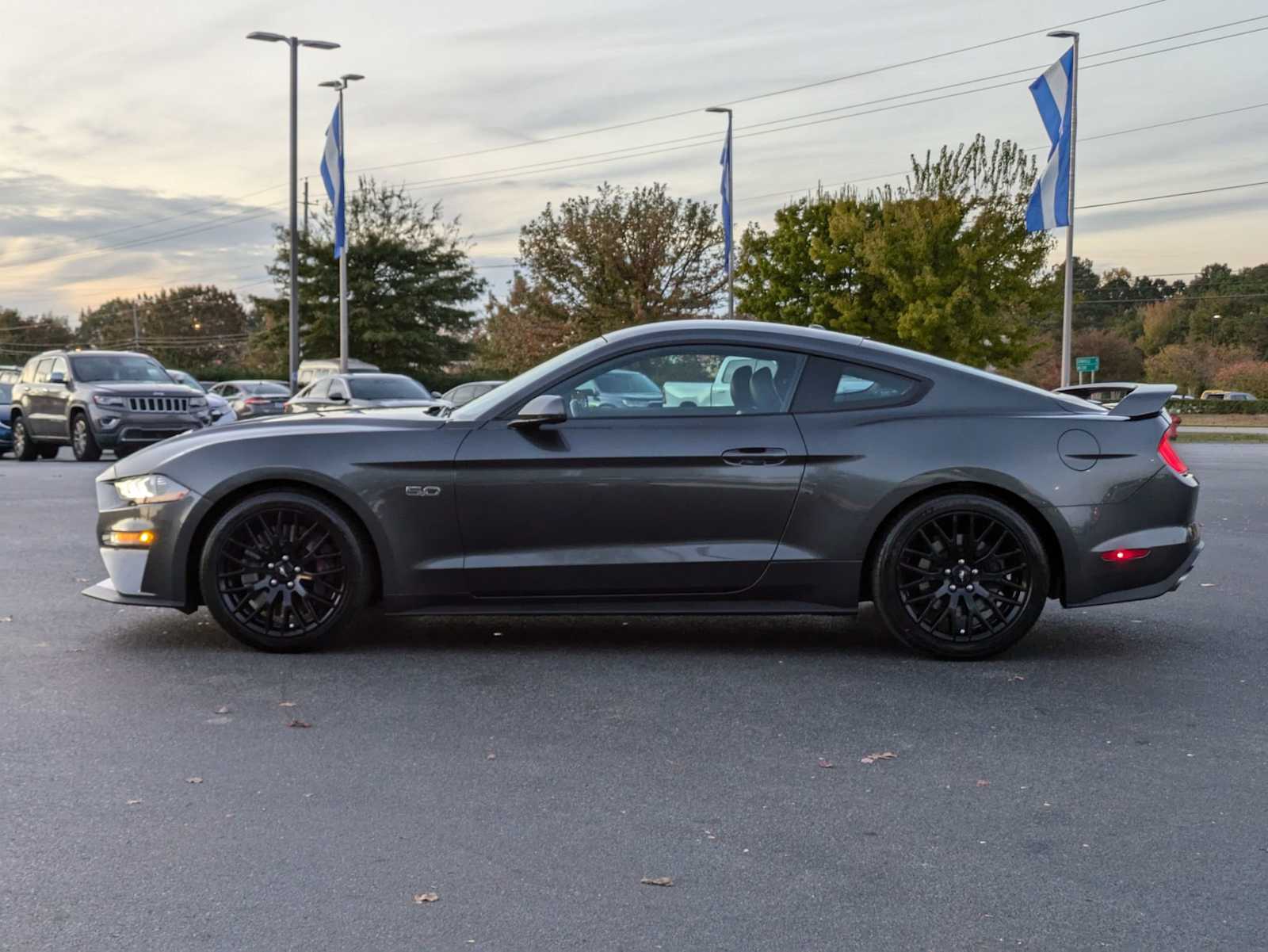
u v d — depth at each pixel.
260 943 2.71
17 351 128.12
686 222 49.16
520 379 5.70
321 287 50.84
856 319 39.56
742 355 5.54
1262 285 116.75
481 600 5.47
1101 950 2.70
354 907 2.90
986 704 4.75
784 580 5.44
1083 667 5.38
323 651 5.60
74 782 3.78
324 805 3.58
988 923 2.82
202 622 6.24
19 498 12.82
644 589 5.44
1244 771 3.93
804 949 2.70
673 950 2.69
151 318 120.81
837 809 3.57
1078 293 134.75
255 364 70.38
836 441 5.39
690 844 3.30
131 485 5.56
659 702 4.75
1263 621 6.39
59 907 2.88
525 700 4.77
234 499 5.53
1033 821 3.48
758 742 4.23
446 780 3.81
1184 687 5.02
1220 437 33.34
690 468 5.37
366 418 5.72
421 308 51.66
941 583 5.44
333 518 5.44
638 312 48.31
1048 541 5.49
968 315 34.91
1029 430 5.41
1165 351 76.25
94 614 6.44
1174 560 5.47
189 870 3.10
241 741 4.21
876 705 4.73
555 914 2.87
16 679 5.06
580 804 3.61
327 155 31.12
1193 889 3.01
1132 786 3.78
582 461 5.36
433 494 5.38
